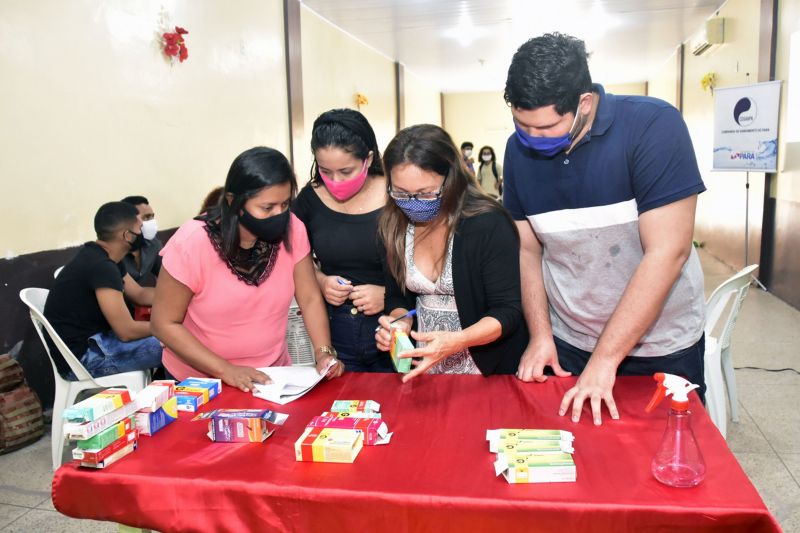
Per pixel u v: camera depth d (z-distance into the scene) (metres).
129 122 3.61
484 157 10.14
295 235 1.75
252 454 1.22
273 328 1.77
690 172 1.37
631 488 1.04
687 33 8.59
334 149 1.74
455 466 1.13
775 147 5.18
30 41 2.93
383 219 1.68
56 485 1.19
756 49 5.70
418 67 11.03
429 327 1.70
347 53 7.91
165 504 1.14
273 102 5.61
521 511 1.00
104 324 2.71
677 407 1.06
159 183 3.90
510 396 1.45
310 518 1.08
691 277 1.60
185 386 1.53
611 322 1.40
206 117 4.45
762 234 5.50
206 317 1.68
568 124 1.32
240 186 1.48
